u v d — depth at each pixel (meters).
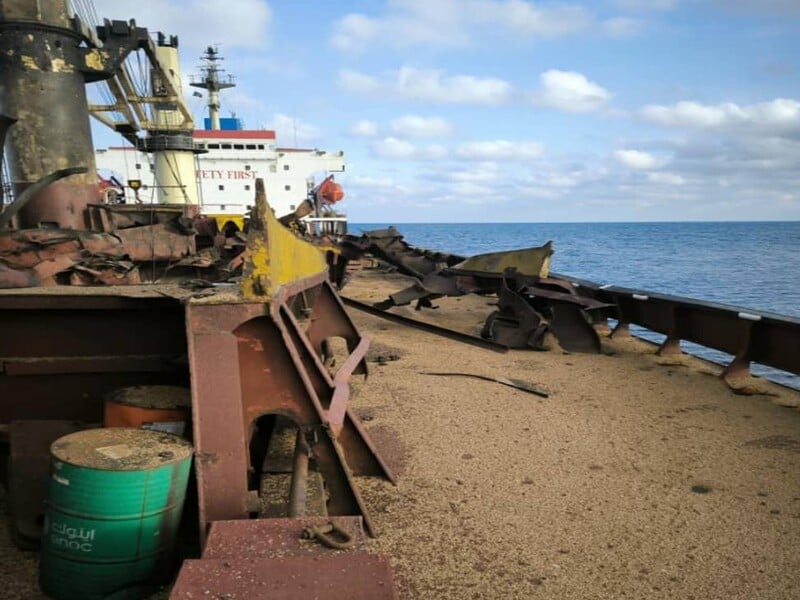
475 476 3.93
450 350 8.00
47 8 5.15
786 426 4.92
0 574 2.61
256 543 2.15
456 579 2.78
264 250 2.77
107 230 5.69
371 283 17.09
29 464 2.95
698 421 5.05
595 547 3.07
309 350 3.35
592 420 5.07
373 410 5.31
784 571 2.87
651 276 38.34
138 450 2.46
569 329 8.18
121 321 3.13
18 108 5.17
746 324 6.21
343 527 2.25
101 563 2.32
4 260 3.91
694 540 3.15
